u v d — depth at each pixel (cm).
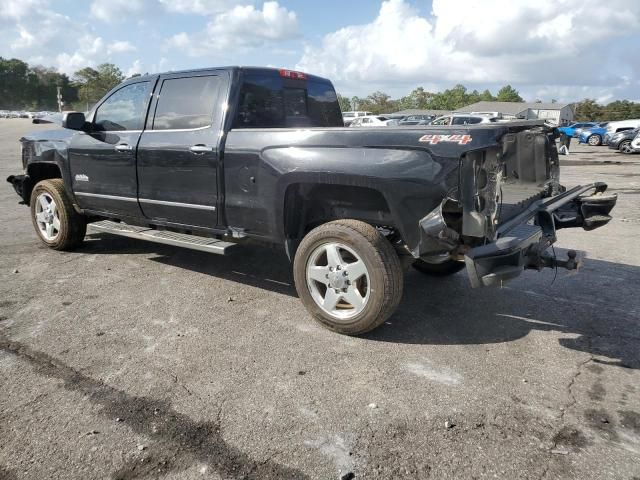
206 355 360
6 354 357
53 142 581
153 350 367
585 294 483
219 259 593
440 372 339
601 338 391
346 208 404
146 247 638
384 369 343
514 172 411
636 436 274
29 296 467
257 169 414
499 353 366
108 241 665
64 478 240
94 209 564
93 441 266
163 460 253
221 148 435
